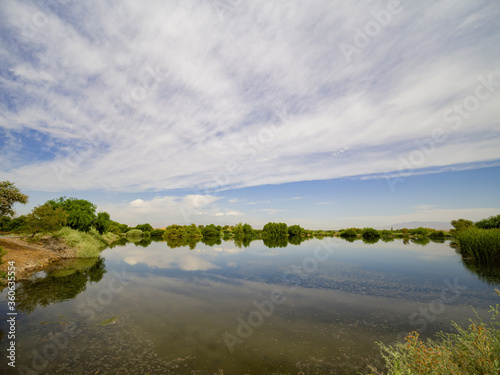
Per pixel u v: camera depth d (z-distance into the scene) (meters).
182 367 5.27
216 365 5.36
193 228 69.75
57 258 20.48
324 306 9.49
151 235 86.50
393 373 3.75
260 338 6.70
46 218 21.08
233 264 19.72
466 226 41.59
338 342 6.46
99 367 5.27
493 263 19.25
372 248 33.25
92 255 23.25
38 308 9.01
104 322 7.79
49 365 5.33
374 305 9.63
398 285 12.81
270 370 5.15
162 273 15.91
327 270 16.97
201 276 15.09
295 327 7.46
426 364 3.54
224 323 7.75
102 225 40.12
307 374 4.99
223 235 85.75
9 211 16.95
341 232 73.81
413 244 40.41
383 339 6.64
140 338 6.68
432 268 17.61
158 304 9.65
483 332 3.86
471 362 3.52
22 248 18.89
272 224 83.94
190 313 8.65
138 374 5.01
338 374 4.98
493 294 11.00
